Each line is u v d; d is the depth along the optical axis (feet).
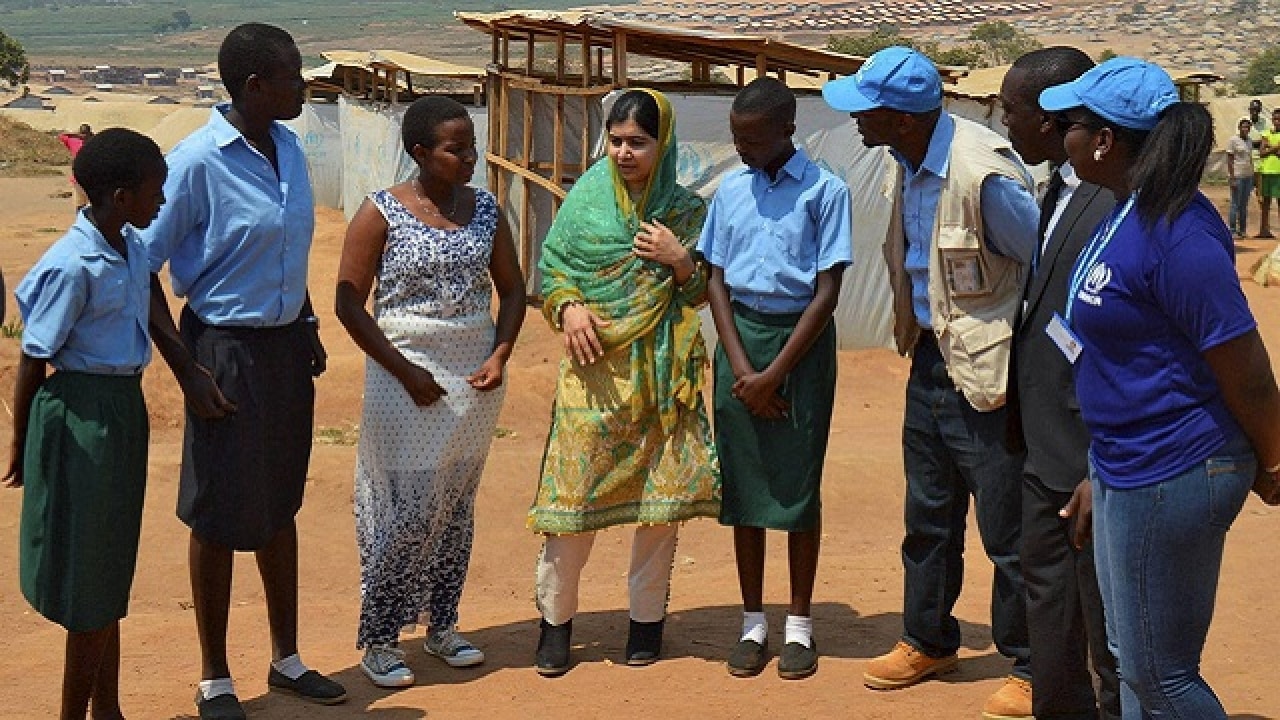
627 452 19.10
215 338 17.75
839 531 31.53
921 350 18.24
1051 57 15.70
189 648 21.94
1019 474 17.39
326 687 18.86
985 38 337.52
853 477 34.30
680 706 18.42
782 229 18.49
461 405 18.81
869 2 595.88
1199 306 12.64
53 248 16.16
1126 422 13.30
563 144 56.80
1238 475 13.03
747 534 19.35
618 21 50.83
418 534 18.99
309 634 23.80
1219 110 116.37
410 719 18.17
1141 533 13.30
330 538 30.25
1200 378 12.98
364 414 19.08
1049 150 15.84
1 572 27.96
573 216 18.97
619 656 20.31
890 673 18.88
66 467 16.20
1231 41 420.77
